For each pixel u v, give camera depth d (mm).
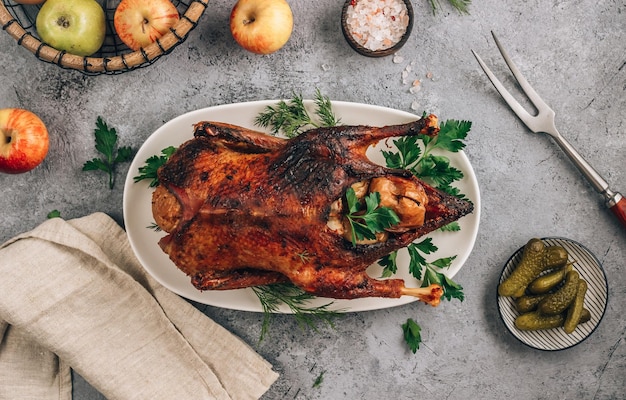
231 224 942
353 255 953
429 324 1165
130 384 1133
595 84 1144
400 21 1095
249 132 998
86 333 1128
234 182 945
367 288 988
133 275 1151
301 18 1141
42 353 1166
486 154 1146
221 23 1143
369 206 923
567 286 1078
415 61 1142
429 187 972
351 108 1099
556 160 1144
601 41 1139
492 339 1162
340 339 1171
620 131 1145
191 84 1149
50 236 1107
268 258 961
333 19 1141
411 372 1172
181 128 1108
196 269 995
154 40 1057
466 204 978
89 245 1114
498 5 1137
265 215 931
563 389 1166
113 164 1157
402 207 927
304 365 1176
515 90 1143
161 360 1140
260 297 1105
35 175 1159
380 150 1111
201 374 1140
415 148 1068
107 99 1151
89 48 1075
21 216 1164
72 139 1156
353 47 1091
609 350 1158
